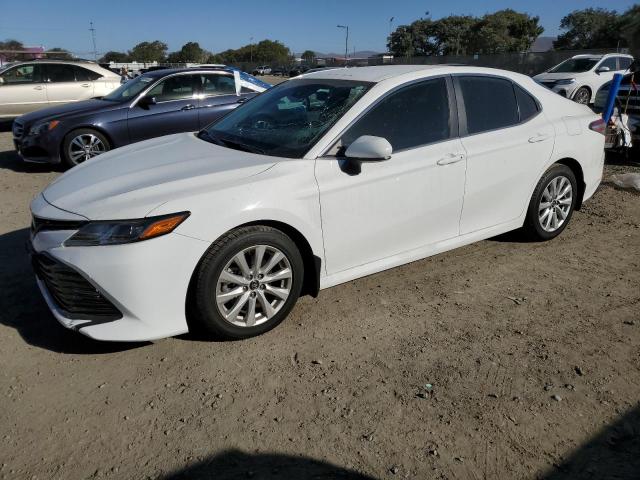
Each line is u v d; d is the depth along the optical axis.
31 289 3.90
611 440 2.46
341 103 3.62
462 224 4.09
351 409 2.66
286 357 3.10
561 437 2.47
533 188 4.49
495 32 62.00
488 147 4.05
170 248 2.86
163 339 3.27
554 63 29.78
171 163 3.44
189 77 8.30
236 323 3.19
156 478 2.24
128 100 8.03
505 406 2.68
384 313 3.61
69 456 2.36
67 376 2.92
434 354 3.13
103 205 2.93
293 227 3.22
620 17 47.56
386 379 2.89
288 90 4.18
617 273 4.23
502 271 4.28
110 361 3.05
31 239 3.21
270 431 2.51
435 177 3.76
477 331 3.38
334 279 3.53
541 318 3.54
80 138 7.79
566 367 3.00
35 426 2.54
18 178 7.67
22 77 11.83
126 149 4.04
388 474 2.26
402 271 4.29
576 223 5.45
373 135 3.54
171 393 2.78
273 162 3.28
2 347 3.18
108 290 2.84
